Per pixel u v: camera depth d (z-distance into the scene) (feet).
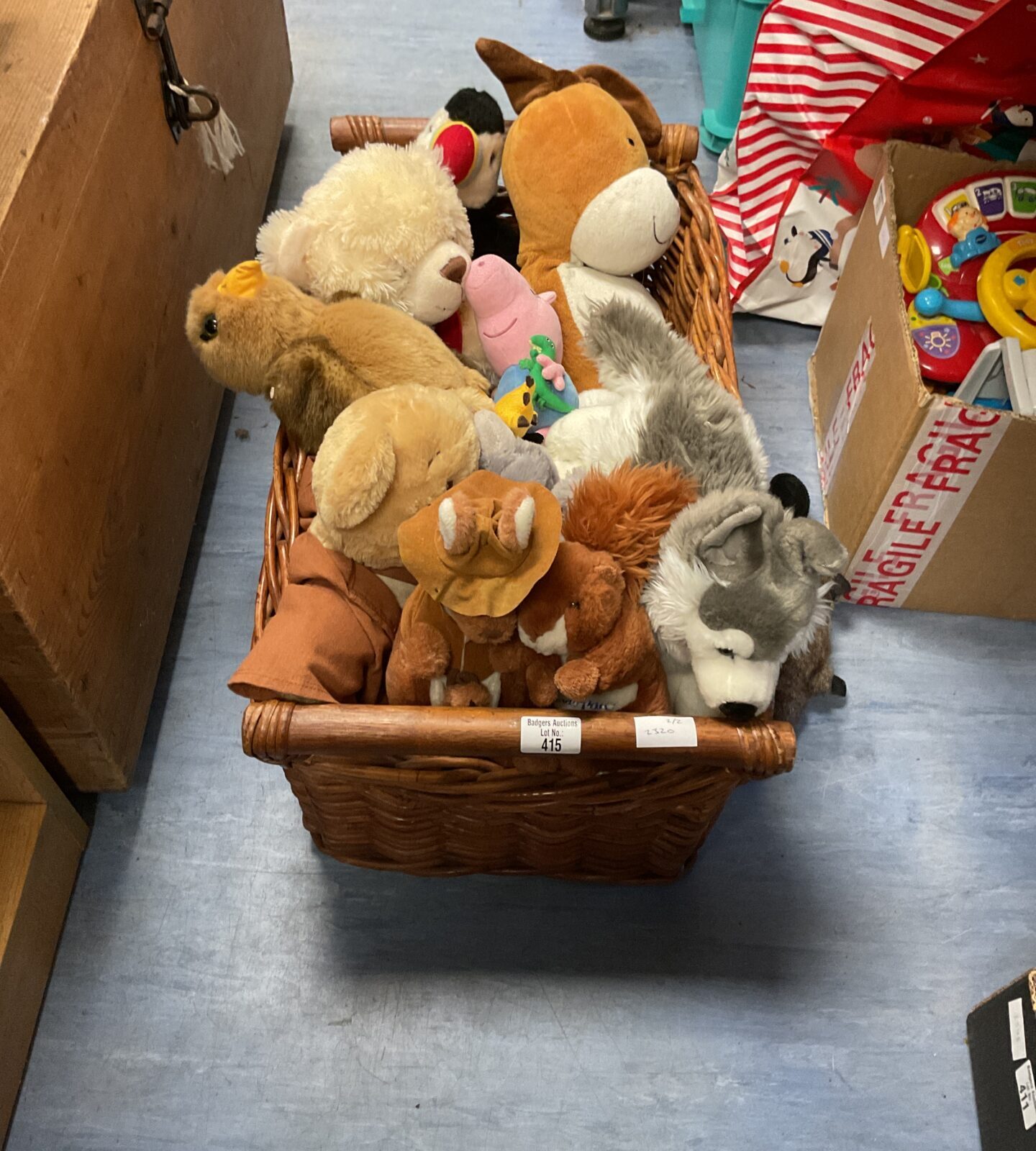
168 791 3.54
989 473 3.34
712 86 5.16
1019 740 3.73
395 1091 3.07
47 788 3.10
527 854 3.16
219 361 2.85
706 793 2.64
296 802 3.54
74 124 2.60
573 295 3.30
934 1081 3.12
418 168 3.06
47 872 3.14
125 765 3.35
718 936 3.34
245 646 3.84
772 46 3.91
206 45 3.63
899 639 3.93
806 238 4.35
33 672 2.73
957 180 3.84
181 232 3.50
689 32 5.71
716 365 3.12
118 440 3.06
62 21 2.62
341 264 2.97
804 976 3.28
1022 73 3.61
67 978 3.21
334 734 2.29
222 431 4.35
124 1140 2.98
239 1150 2.97
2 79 2.51
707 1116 3.05
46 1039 3.12
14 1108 3.01
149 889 3.37
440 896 3.39
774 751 2.31
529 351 3.09
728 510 2.34
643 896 3.41
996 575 3.77
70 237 2.63
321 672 2.51
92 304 2.80
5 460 2.38
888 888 3.44
